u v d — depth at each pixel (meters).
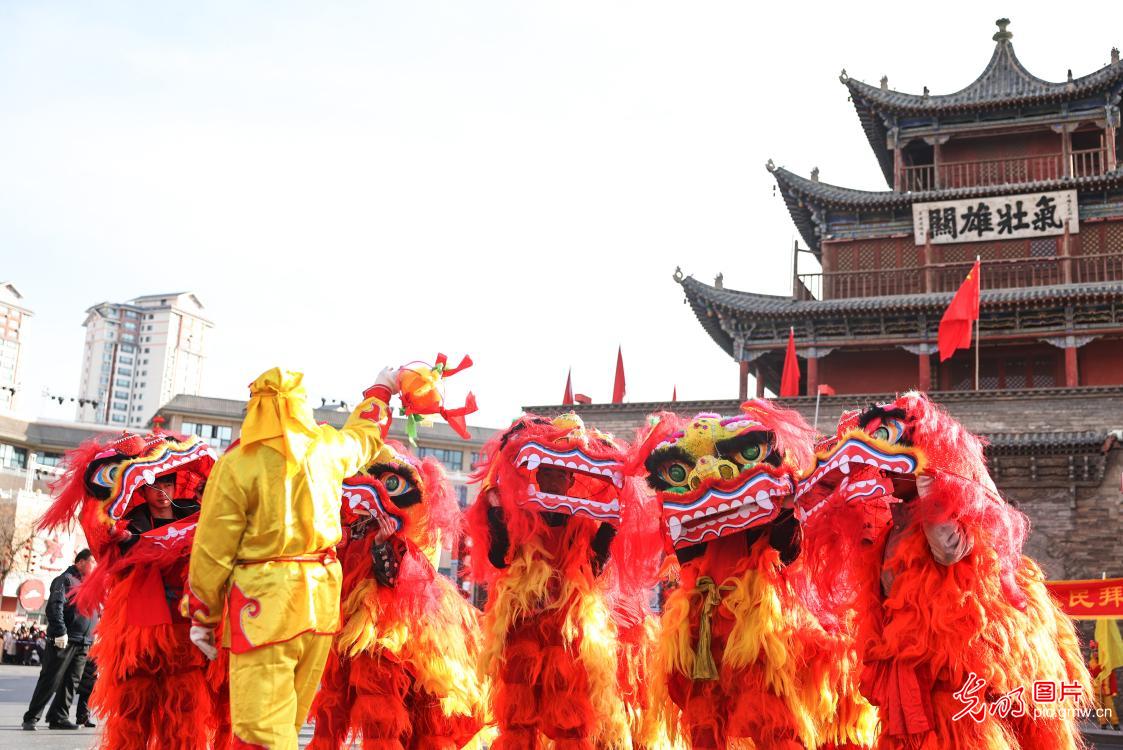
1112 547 30.27
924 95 38.62
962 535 5.31
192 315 166.25
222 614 4.95
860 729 6.45
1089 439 30.31
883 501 5.98
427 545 7.12
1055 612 6.10
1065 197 35.75
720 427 6.30
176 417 66.81
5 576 46.84
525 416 7.06
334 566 5.17
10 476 63.72
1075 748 5.68
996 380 36.72
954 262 36.91
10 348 136.88
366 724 6.45
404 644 6.65
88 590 6.38
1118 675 22.45
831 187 38.88
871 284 37.44
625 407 35.00
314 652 5.03
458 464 68.06
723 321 37.44
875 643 5.59
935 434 5.48
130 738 6.25
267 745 4.65
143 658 6.31
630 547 6.86
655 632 7.25
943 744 5.14
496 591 6.71
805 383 41.69
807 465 6.29
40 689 10.94
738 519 6.12
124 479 6.51
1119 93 36.44
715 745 5.99
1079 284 33.94
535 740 6.41
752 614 5.98
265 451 4.96
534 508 6.56
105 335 160.62
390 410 5.97
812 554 6.22
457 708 6.85
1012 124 37.78
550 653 6.40
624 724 6.53
